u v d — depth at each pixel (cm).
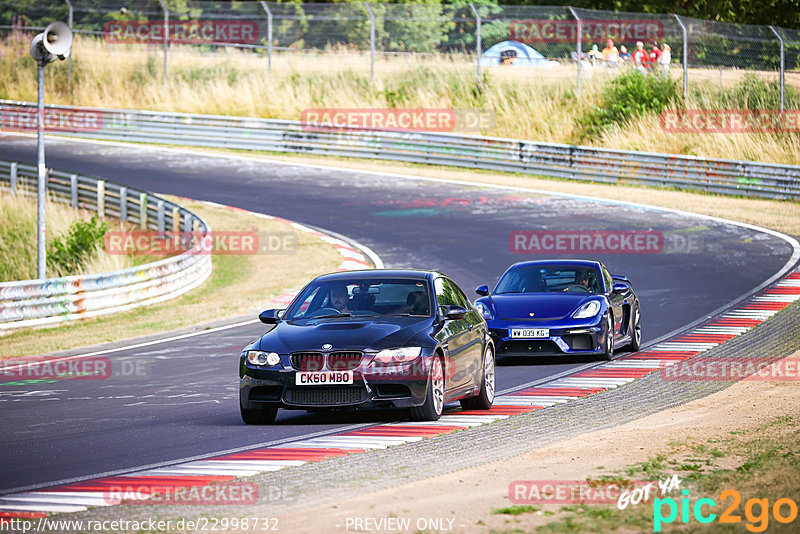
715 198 12556
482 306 5609
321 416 4078
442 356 3872
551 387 4731
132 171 14238
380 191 13050
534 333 5375
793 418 3612
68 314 7731
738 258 9412
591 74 16212
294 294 8388
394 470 2898
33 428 3897
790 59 15812
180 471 2995
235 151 15912
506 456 3088
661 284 8412
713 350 5684
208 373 5397
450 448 3250
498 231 10750
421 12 18288
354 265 9406
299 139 15625
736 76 15662
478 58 16438
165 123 16400
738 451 3045
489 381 4294
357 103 16662
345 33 19325
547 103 15962
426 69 16975
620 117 15262
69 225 11050
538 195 12681
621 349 5988
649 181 13288
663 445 3184
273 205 12319
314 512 2398
